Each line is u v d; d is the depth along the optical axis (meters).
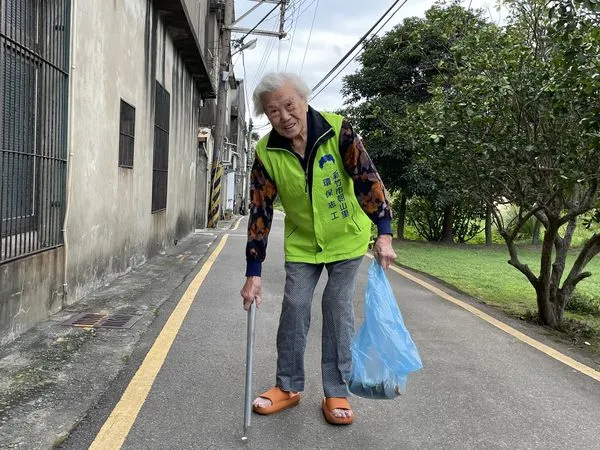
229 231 15.57
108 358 3.91
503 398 3.63
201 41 12.44
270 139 2.99
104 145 6.12
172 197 10.70
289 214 3.11
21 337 4.23
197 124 14.50
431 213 19.39
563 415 3.41
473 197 7.11
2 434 2.76
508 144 5.79
